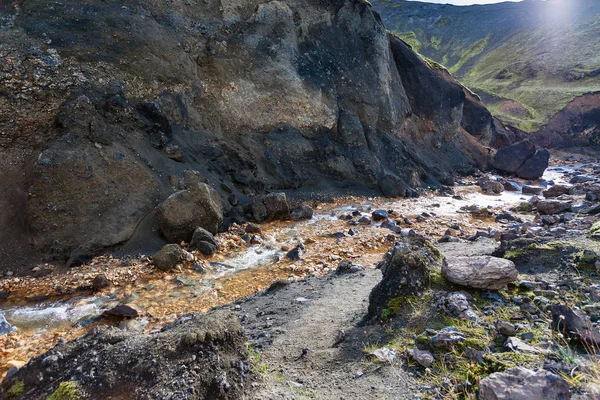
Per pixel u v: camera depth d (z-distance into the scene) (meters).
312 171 16.16
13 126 10.10
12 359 5.16
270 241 10.47
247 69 15.79
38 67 10.78
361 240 10.44
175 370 2.79
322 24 18.44
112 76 11.94
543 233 7.48
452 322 3.72
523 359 2.99
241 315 5.59
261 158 15.13
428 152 23.00
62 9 12.07
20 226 8.80
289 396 2.95
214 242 9.62
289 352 3.97
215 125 14.68
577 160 34.22
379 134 19.11
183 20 15.01
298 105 16.64
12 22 11.20
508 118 42.56
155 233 9.77
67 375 2.93
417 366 3.21
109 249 9.02
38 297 7.09
